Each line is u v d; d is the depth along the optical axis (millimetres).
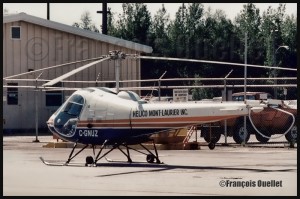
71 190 16031
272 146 29500
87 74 44500
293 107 32531
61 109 22281
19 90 43375
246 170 19812
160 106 20625
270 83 58406
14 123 43000
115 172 19516
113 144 21547
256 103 19703
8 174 19188
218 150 27703
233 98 35219
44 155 25594
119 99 21297
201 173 19078
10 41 43500
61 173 19328
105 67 44656
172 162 22422
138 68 44656
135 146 28047
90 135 21562
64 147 29469
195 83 60969
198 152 26594
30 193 15609
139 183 17125
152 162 22188
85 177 18422
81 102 21812
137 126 20891
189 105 20312
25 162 22656
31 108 43469
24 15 43344
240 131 31578
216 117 19938
